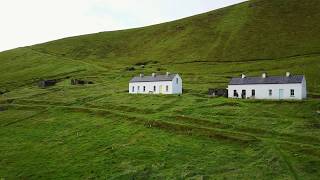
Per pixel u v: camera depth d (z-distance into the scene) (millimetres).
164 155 67312
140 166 63094
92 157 71375
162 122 86875
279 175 53094
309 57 186125
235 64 198500
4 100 147250
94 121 99000
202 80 161125
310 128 73688
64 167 68062
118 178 59406
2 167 72062
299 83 105938
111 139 81125
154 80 138000
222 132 75625
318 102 93938
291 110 89938
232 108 95125
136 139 78688
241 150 65875
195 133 77750
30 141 88625
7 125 107562
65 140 85562
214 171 57469
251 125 78500
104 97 132125
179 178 56375
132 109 106812
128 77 184750
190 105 102812
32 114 117375
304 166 55375
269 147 64125
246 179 53094
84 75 198875
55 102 132875
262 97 112812
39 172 67000
